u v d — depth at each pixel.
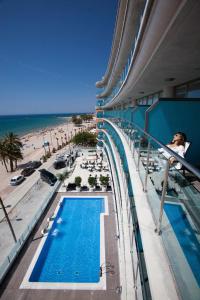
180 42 4.33
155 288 2.29
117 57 15.73
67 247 14.55
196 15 3.22
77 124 150.75
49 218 18.03
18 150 36.56
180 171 2.58
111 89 32.56
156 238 2.96
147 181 4.18
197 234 2.15
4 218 19.25
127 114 10.73
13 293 11.17
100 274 12.03
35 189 26.31
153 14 4.06
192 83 8.19
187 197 2.39
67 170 31.91
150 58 5.66
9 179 32.38
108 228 16.47
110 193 22.78
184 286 2.16
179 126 6.88
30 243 14.98
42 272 12.43
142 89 11.60
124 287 8.24
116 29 14.02
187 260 2.22
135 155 6.16
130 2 7.91
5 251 14.76
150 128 7.03
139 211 3.66
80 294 10.96
